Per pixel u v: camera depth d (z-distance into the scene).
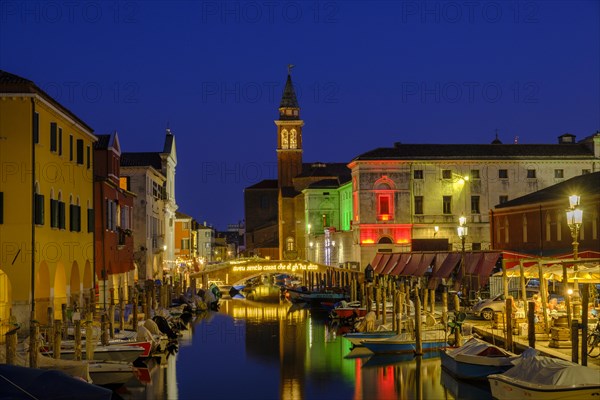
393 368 33.47
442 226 77.81
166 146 90.25
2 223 34.22
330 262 94.75
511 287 52.09
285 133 125.94
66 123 40.53
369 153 78.94
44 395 18.77
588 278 32.06
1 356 24.25
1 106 34.41
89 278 45.66
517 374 22.98
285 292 89.06
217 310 69.06
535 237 58.06
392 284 53.66
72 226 41.31
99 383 28.83
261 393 29.45
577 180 58.72
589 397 21.20
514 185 78.38
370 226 77.50
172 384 31.27
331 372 33.41
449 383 29.75
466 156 78.06
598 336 28.16
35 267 34.62
